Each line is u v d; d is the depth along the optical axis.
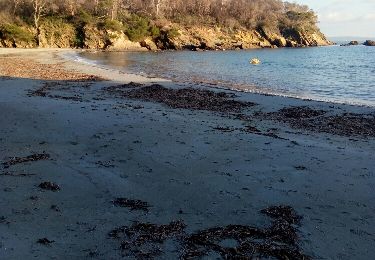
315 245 6.07
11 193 7.80
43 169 9.19
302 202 7.62
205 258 5.68
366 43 141.50
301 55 72.06
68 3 80.56
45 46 74.00
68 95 20.02
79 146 10.99
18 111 14.90
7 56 49.12
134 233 6.33
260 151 10.73
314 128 14.48
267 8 122.62
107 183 8.42
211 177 8.79
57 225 6.56
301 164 9.76
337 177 8.95
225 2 105.19
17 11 77.88
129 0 93.19
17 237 6.09
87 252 5.76
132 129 12.65
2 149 10.70
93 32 76.56
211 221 6.83
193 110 17.16
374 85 29.05
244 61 52.50
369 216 7.08
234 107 18.23
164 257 5.69
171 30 83.19
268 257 5.73
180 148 10.83
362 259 5.73
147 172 9.08
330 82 30.70
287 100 20.17
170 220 6.85
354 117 16.53
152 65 43.47
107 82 25.88
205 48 84.19
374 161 10.19
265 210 7.20
